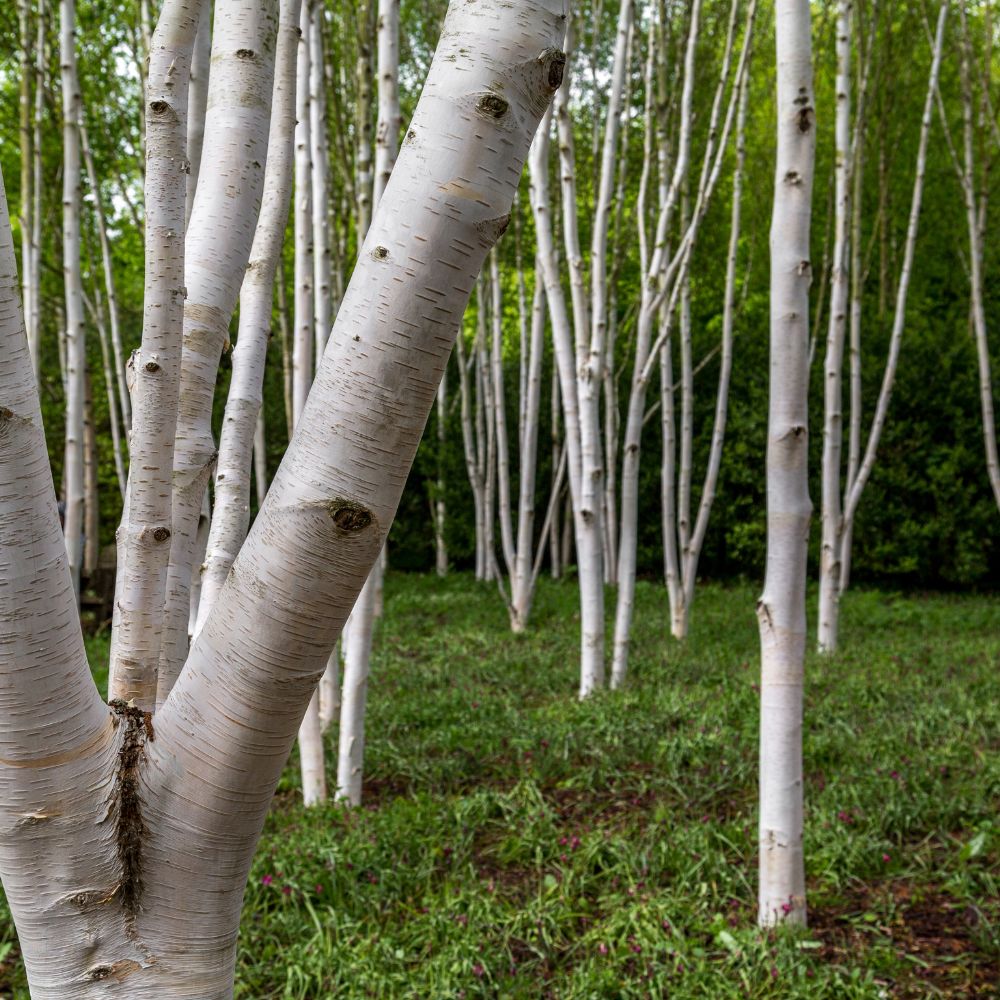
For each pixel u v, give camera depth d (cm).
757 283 1531
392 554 1620
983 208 959
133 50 840
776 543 329
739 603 1178
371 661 834
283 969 319
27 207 715
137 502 141
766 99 1295
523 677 788
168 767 98
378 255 90
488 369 1438
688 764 535
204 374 162
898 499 1316
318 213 512
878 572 1374
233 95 164
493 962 322
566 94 669
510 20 90
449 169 88
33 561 88
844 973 314
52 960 98
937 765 502
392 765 549
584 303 717
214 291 162
